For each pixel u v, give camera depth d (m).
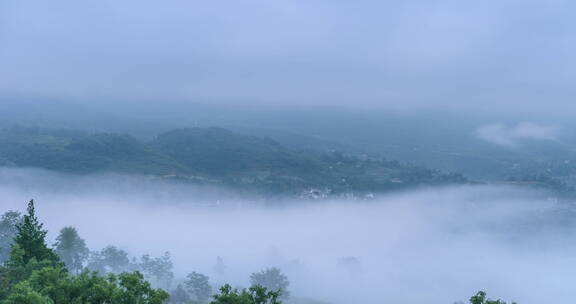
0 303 57.78
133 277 61.47
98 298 60.53
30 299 55.62
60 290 61.31
